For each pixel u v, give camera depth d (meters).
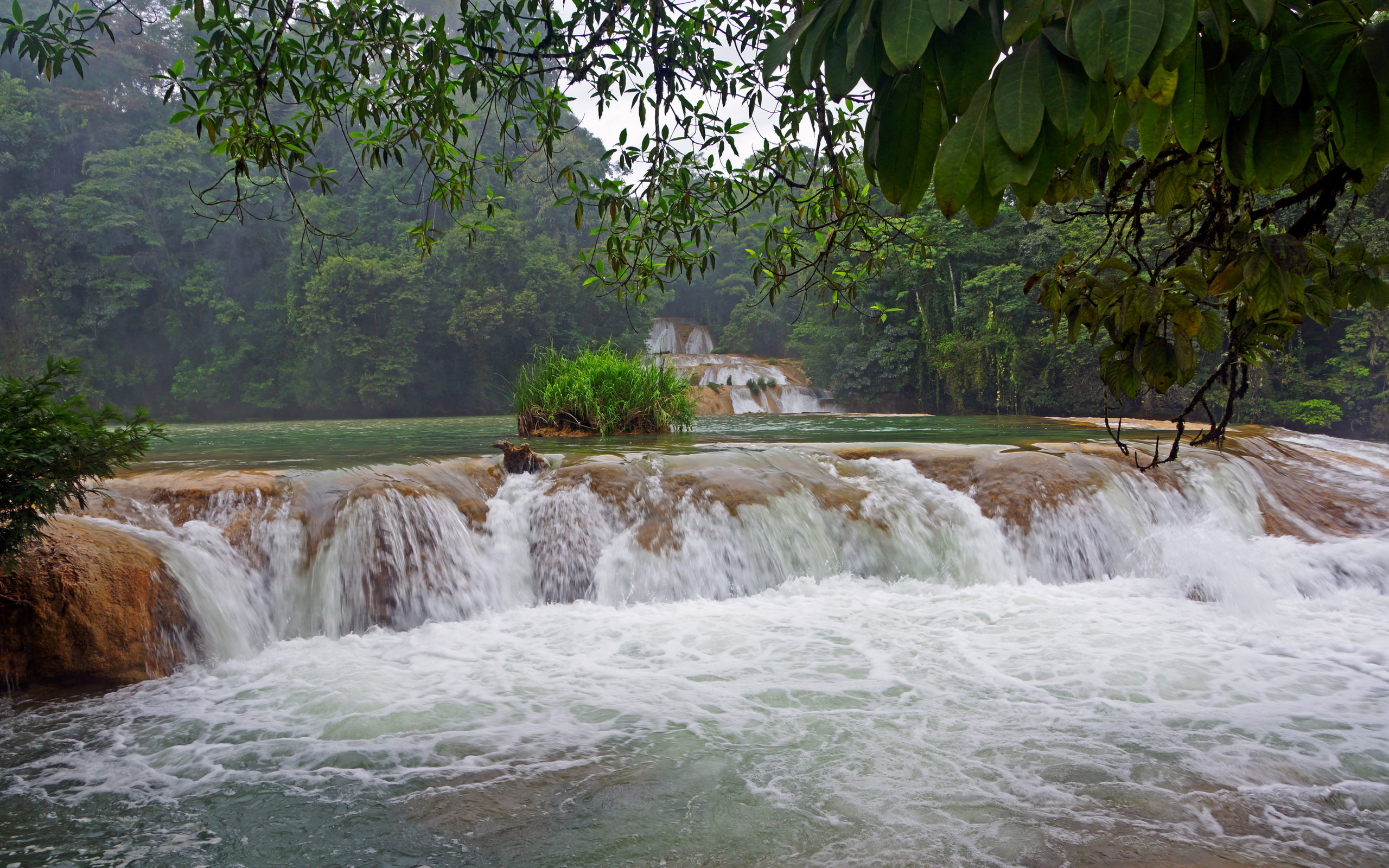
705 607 6.64
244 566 6.12
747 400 33.88
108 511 6.08
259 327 37.12
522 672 5.20
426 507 6.75
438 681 5.05
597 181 4.05
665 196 4.05
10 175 34.03
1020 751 4.00
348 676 5.15
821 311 33.91
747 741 4.14
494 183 37.84
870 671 5.15
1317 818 3.35
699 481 7.57
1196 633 5.89
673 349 54.44
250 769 3.89
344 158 40.06
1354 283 1.47
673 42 3.78
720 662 5.34
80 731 4.34
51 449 4.37
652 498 7.44
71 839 3.29
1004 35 1.01
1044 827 3.28
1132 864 3.00
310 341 35.62
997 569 7.45
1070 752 3.98
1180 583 6.98
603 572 7.00
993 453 8.45
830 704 4.61
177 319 35.84
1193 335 1.39
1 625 4.83
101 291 33.69
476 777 3.79
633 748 4.07
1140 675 5.04
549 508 7.36
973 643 5.68
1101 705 4.57
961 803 3.49
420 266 35.56
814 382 35.59
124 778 3.82
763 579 7.09
